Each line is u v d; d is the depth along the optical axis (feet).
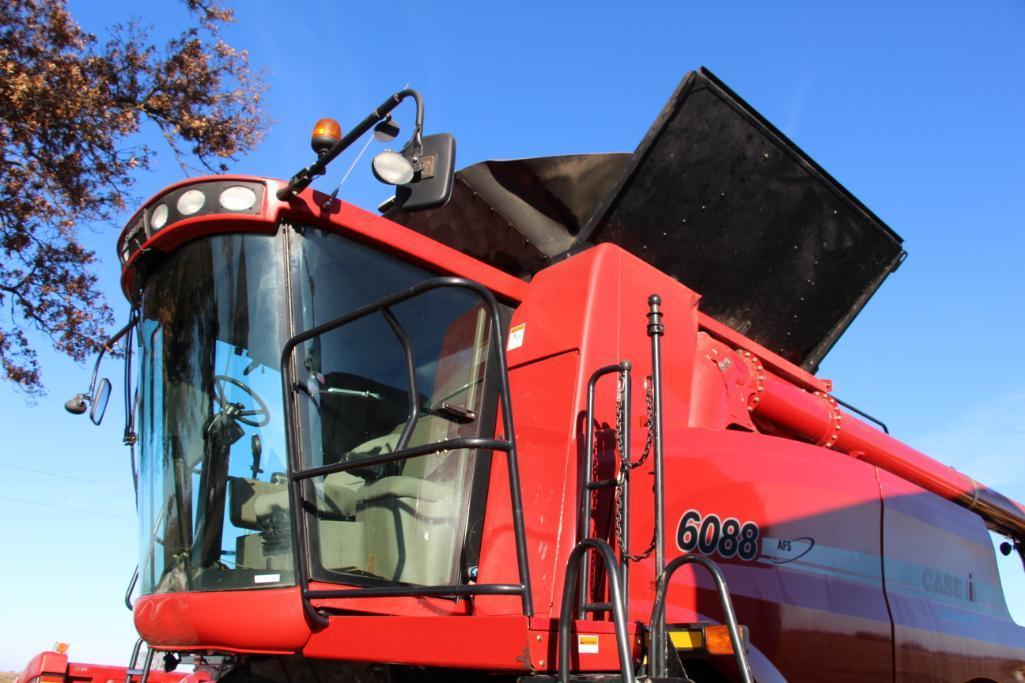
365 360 12.37
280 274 12.10
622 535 10.60
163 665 14.65
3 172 33.12
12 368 35.14
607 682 9.21
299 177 11.89
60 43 35.40
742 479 13.85
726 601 9.33
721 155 16.31
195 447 12.35
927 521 16.71
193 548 11.98
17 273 35.12
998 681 16.99
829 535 14.60
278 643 10.87
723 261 17.39
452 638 9.57
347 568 11.37
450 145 11.21
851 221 18.33
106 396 15.30
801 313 19.15
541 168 16.06
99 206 36.17
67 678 18.29
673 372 14.57
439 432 12.80
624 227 16.01
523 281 15.56
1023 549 22.59
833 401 18.69
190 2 39.45
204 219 12.38
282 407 11.48
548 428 13.00
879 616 14.71
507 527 12.69
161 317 13.25
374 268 12.98
